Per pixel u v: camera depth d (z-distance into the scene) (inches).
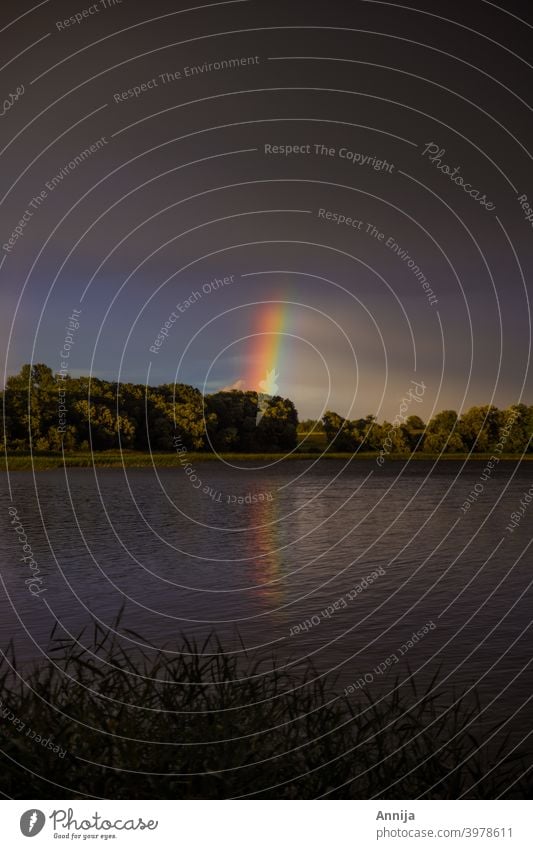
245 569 917.2
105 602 708.7
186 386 3595.0
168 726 176.6
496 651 521.7
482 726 323.6
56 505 1785.2
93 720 177.3
